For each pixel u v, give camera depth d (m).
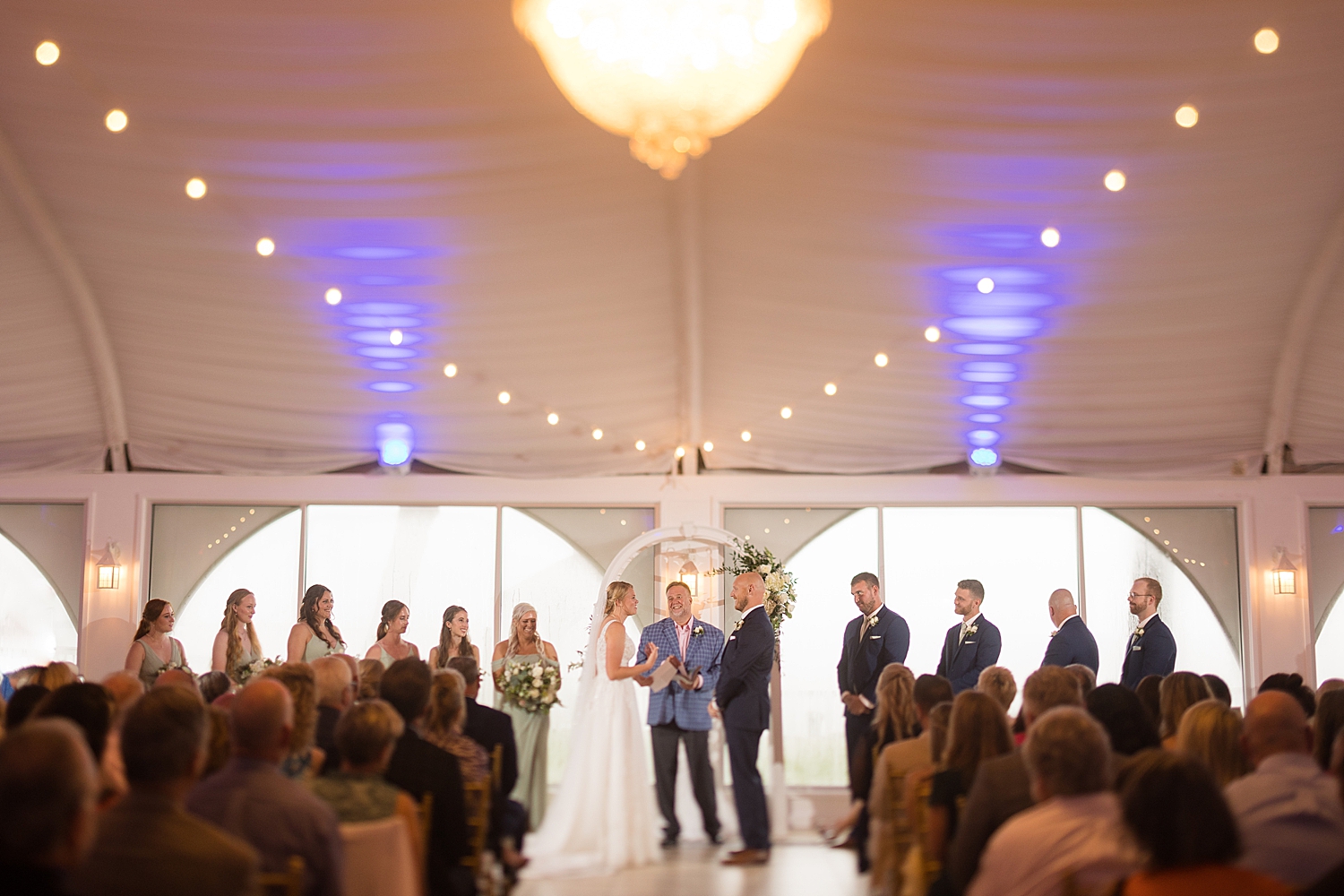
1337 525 10.47
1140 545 10.59
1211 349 9.32
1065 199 7.71
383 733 3.70
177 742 2.68
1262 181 7.64
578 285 8.71
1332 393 9.66
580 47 4.67
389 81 6.80
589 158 7.48
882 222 7.99
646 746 8.97
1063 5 6.20
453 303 8.86
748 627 7.92
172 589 10.54
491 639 10.62
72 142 7.36
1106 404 9.94
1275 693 3.48
